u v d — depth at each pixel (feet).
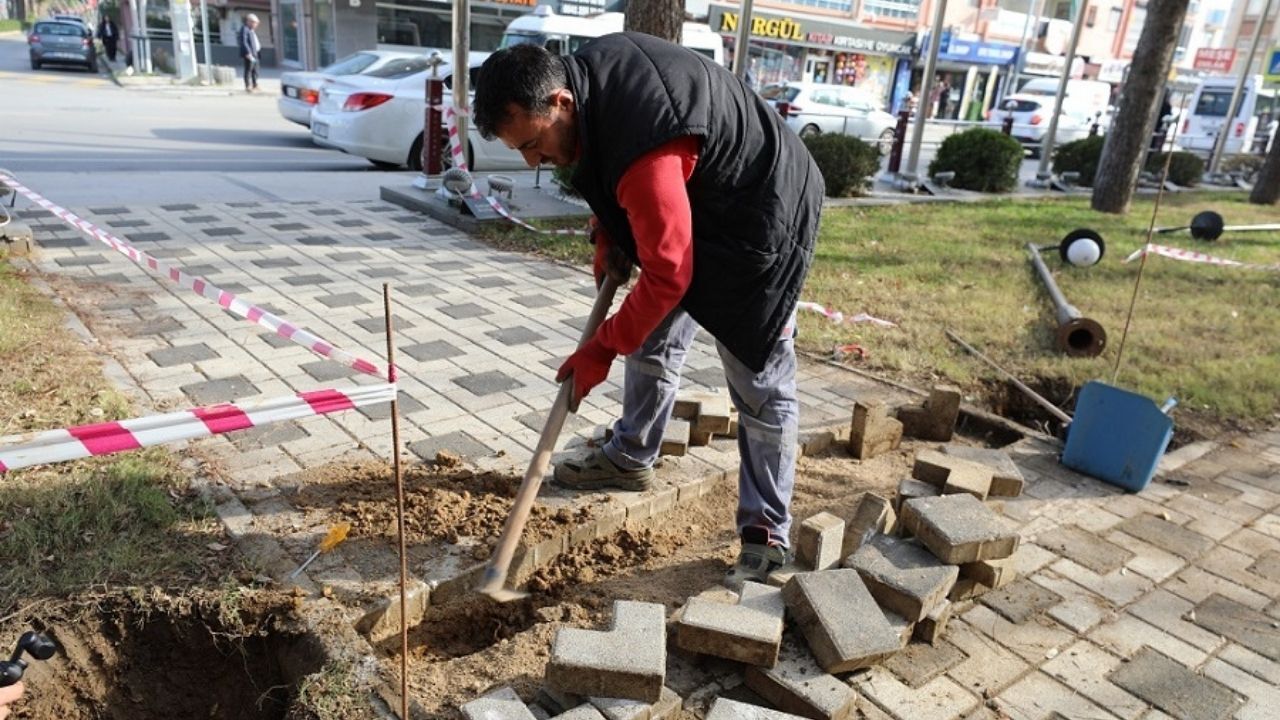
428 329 17.28
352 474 11.16
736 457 12.54
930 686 8.44
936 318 21.15
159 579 8.72
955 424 14.48
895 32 111.96
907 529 10.15
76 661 8.13
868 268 26.20
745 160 8.01
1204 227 35.27
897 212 37.96
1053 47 129.80
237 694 8.57
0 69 79.15
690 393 13.52
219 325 16.16
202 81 76.95
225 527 9.73
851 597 8.63
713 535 10.99
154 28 90.07
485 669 8.16
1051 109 80.18
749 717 7.38
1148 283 26.91
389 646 8.82
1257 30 63.52
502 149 38.40
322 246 23.21
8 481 9.96
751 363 8.81
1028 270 27.20
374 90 36.19
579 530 10.35
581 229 27.25
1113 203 42.34
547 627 8.84
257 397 13.29
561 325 18.19
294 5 97.66
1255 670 9.04
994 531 9.57
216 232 23.73
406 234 25.55
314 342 8.09
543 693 7.75
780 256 8.32
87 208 25.22
